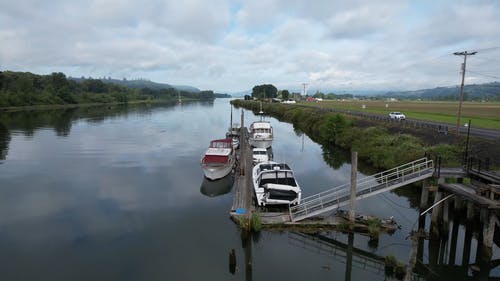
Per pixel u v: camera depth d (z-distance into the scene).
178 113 108.31
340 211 18.75
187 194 24.03
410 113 67.56
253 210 19.06
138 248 15.76
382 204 21.84
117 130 60.19
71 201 22.25
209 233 17.44
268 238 16.89
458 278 14.04
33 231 17.56
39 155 36.97
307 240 16.80
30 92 113.69
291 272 13.93
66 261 14.54
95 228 18.02
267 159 31.78
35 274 13.47
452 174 16.95
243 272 13.80
